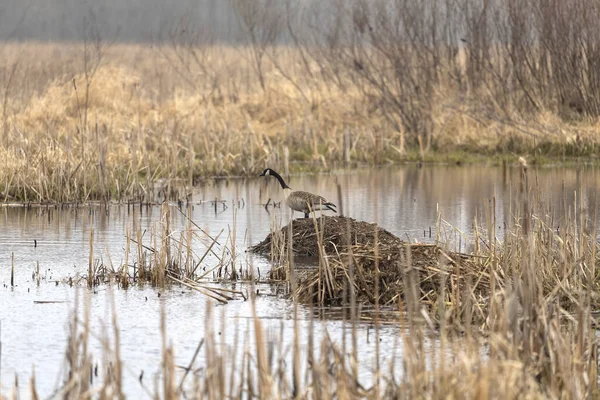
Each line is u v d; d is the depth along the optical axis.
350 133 44.78
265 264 20.88
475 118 46.72
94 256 21.66
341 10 52.94
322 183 35.72
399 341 14.79
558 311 14.02
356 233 21.48
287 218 27.14
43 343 14.95
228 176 36.78
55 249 22.48
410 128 47.00
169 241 20.17
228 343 14.70
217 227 25.53
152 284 19.06
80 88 46.19
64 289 18.47
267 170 24.02
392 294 17.08
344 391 10.78
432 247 18.19
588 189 32.88
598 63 47.19
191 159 33.94
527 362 12.17
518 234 17.86
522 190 15.20
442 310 12.46
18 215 27.59
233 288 18.66
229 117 45.47
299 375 11.41
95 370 13.12
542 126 46.06
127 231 19.23
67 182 30.16
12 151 31.95
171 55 67.19
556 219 25.98
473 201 30.81
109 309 17.03
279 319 16.22
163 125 39.12
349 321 16.02
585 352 12.79
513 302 12.31
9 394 12.62
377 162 42.38
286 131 44.31
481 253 19.08
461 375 11.00
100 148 31.56
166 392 11.00
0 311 16.75
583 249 17.55
